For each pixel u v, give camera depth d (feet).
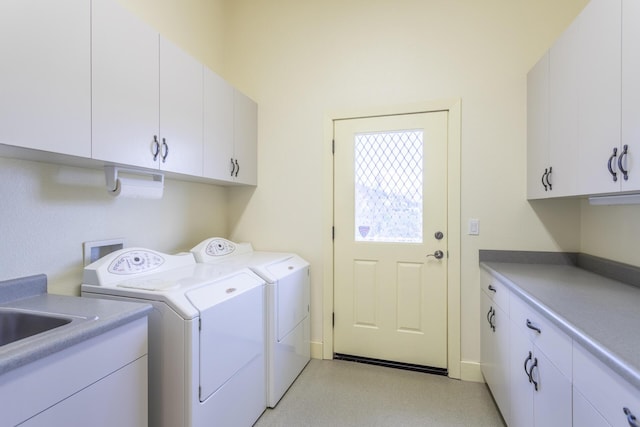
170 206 7.47
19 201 4.58
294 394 7.09
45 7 3.72
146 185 5.70
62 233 5.15
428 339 8.08
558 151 5.62
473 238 7.69
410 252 8.18
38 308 4.04
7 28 3.37
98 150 4.40
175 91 5.89
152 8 6.87
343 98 8.61
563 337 3.56
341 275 8.71
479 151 7.63
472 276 7.72
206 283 5.32
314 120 8.84
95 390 3.49
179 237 7.73
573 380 3.35
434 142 7.95
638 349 2.71
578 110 4.93
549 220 7.23
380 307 8.43
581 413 3.19
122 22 4.78
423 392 7.19
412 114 8.09
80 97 4.15
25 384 2.81
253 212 9.36
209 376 4.84
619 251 5.69
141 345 4.12
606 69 4.23
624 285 5.09
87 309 4.00
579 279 5.55
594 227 6.52
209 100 6.95
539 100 6.52
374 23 8.37
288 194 9.07
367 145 8.52
